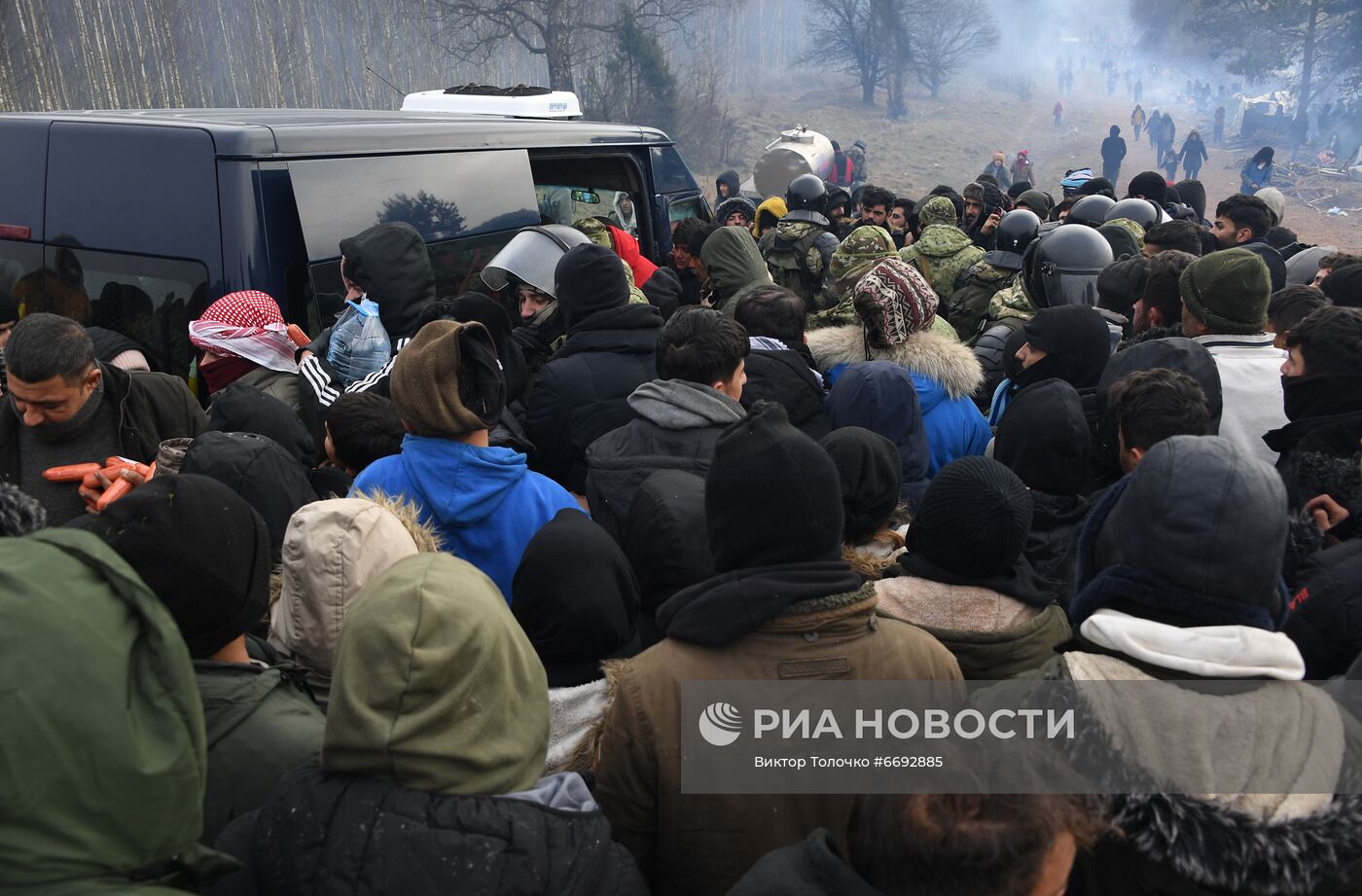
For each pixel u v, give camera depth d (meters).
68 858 1.04
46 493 2.75
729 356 2.88
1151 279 3.67
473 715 1.37
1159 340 3.03
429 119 5.03
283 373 3.45
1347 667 2.16
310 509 1.92
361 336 3.45
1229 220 5.91
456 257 4.56
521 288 4.25
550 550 2.04
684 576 2.27
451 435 2.48
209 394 3.71
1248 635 1.46
